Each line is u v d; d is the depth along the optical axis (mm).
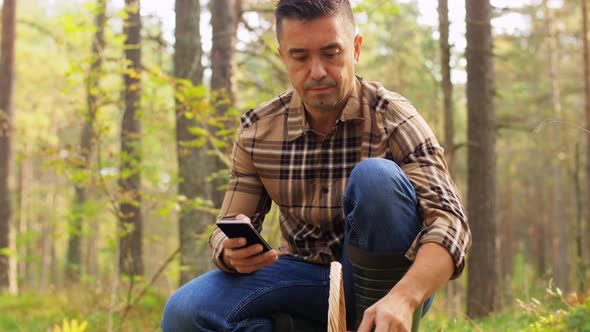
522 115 22047
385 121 1993
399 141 1948
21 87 22781
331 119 2039
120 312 6336
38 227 30828
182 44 8180
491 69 8148
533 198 32969
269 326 2029
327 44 1827
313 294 2072
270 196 2186
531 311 3986
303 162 2072
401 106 2006
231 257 1907
